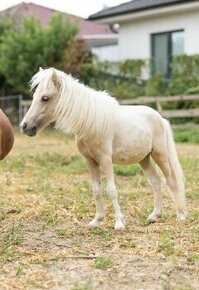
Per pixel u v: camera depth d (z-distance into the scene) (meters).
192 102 20.55
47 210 8.23
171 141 7.50
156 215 7.61
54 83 6.68
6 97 24.91
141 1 24.38
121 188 10.23
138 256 6.00
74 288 4.93
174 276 5.34
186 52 21.75
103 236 6.80
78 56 24.45
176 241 6.55
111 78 23.64
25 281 5.21
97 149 6.84
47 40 23.81
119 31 24.80
